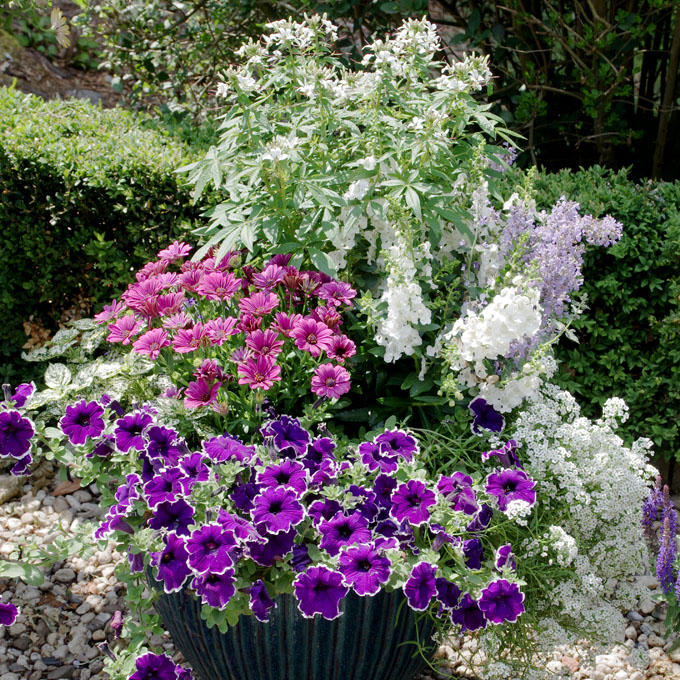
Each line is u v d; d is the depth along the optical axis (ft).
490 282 8.33
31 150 11.44
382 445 7.04
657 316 11.14
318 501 6.66
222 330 7.43
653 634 8.92
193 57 18.21
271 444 6.92
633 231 10.73
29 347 12.24
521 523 6.72
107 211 11.79
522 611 6.32
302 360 7.77
